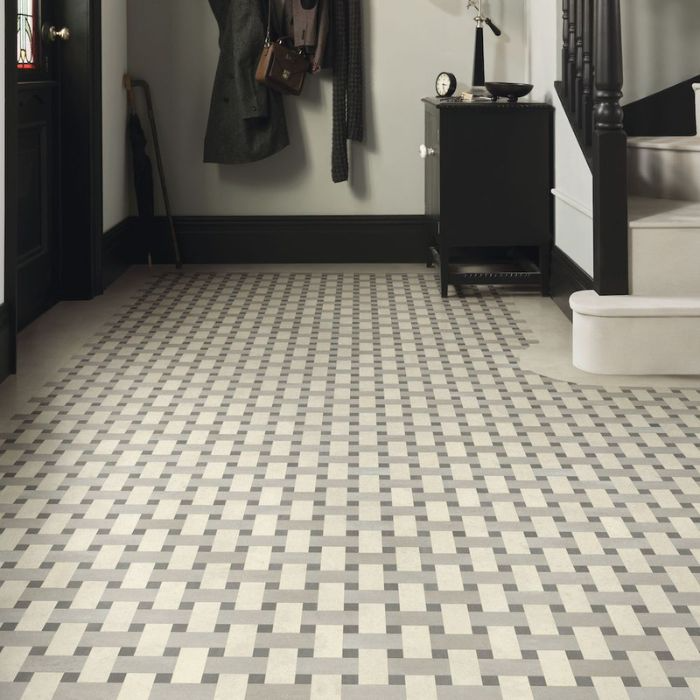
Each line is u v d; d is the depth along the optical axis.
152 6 5.71
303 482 2.80
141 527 2.51
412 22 5.72
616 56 3.79
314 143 5.84
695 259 3.88
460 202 5.02
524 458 2.97
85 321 4.60
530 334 4.36
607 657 1.94
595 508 2.62
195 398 3.52
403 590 2.20
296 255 5.92
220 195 5.89
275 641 1.99
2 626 2.05
